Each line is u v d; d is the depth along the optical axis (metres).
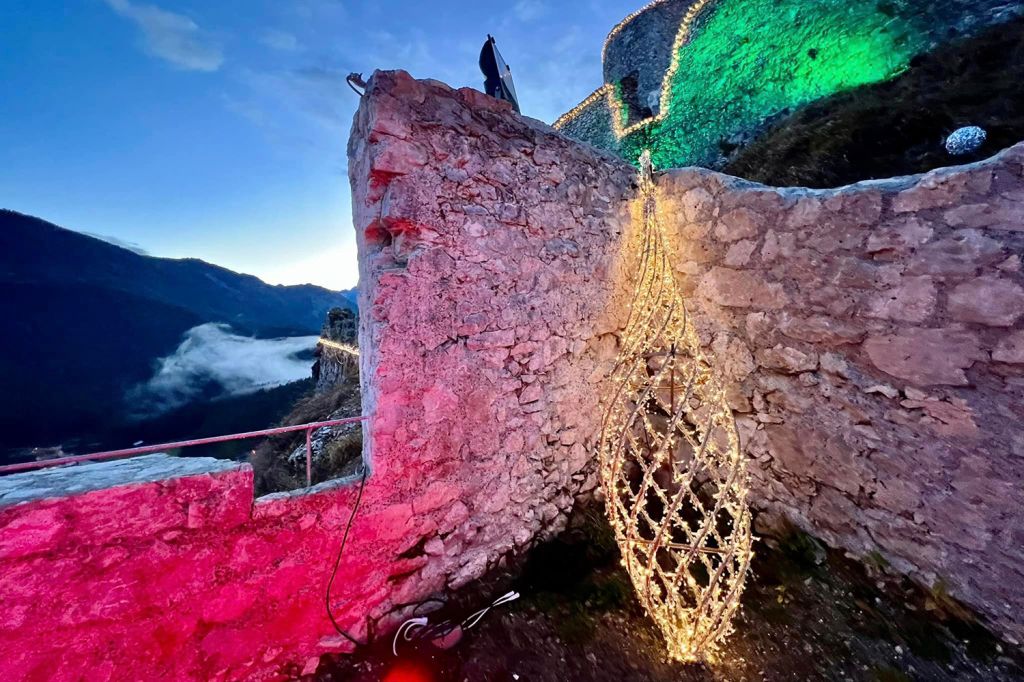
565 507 3.12
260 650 1.88
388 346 2.23
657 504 3.35
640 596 2.19
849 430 2.56
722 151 10.15
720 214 3.12
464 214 2.55
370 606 2.19
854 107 7.37
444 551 2.47
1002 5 6.59
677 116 11.62
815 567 2.64
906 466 2.33
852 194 2.47
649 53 13.41
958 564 2.18
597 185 3.38
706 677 2.08
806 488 2.79
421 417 2.37
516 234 2.82
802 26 9.07
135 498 1.57
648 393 2.35
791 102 9.30
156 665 1.63
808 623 2.32
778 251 2.81
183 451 23.61
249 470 1.83
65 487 1.50
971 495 2.11
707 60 10.92
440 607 2.40
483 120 2.70
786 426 2.86
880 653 2.12
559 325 3.10
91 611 1.50
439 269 2.44
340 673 2.01
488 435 2.69
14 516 1.34
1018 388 1.96
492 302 2.70
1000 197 1.98
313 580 2.01
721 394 2.38
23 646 1.38
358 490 2.14
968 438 2.11
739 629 2.32
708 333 3.27
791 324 2.78
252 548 1.85
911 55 7.48
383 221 2.33
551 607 2.46
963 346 2.11
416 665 2.07
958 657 2.05
